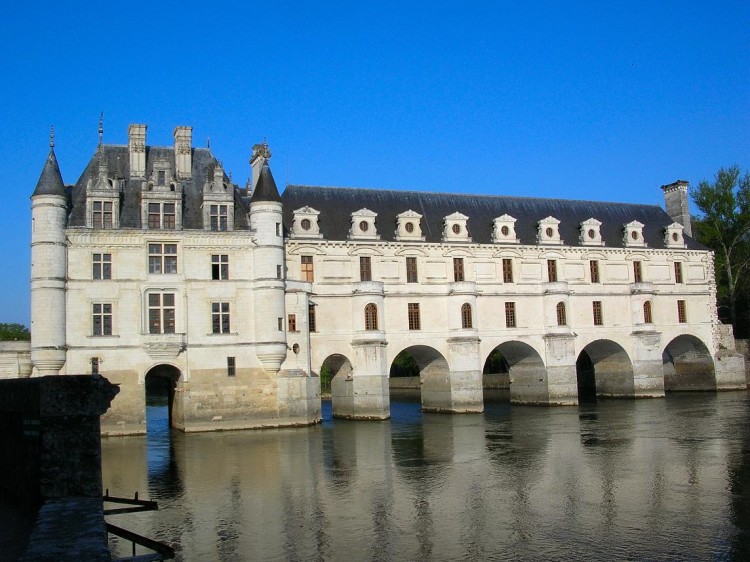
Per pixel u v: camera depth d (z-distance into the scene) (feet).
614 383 274.16
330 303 224.12
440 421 214.69
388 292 231.09
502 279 248.32
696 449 145.07
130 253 192.03
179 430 197.98
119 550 82.58
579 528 89.76
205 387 195.11
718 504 99.40
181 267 196.03
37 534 40.42
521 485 116.26
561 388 249.75
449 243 240.94
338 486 118.42
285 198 234.58
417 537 87.86
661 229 285.43
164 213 196.95
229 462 143.13
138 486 120.37
